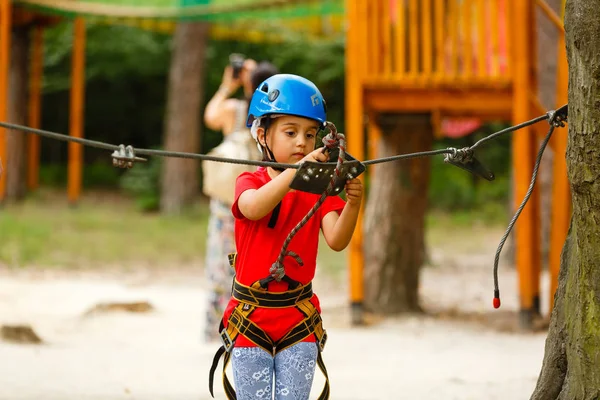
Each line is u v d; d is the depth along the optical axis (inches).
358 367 578.9
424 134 847.7
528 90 716.7
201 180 2295.8
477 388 502.0
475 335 724.7
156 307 865.5
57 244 1309.1
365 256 861.8
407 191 849.5
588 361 297.7
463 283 1114.1
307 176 280.7
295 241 309.6
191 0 1465.3
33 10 1583.4
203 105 2522.1
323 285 1061.8
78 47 1772.9
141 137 2650.1
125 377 536.7
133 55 2388.0
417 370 566.9
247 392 305.6
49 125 2571.4
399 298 852.6
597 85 288.8
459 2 847.7
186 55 1865.2
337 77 2364.7
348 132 759.1
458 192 2181.3
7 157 1786.4
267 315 306.0
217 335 661.3
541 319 802.2
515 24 717.3
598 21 287.6
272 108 307.6
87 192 2274.9
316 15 1615.4
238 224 314.5
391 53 781.9
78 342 673.6
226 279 649.0
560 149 715.4
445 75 740.0
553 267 726.5
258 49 2450.8
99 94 2551.7
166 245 1390.3
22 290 936.9
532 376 539.8
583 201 295.9
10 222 1466.5
